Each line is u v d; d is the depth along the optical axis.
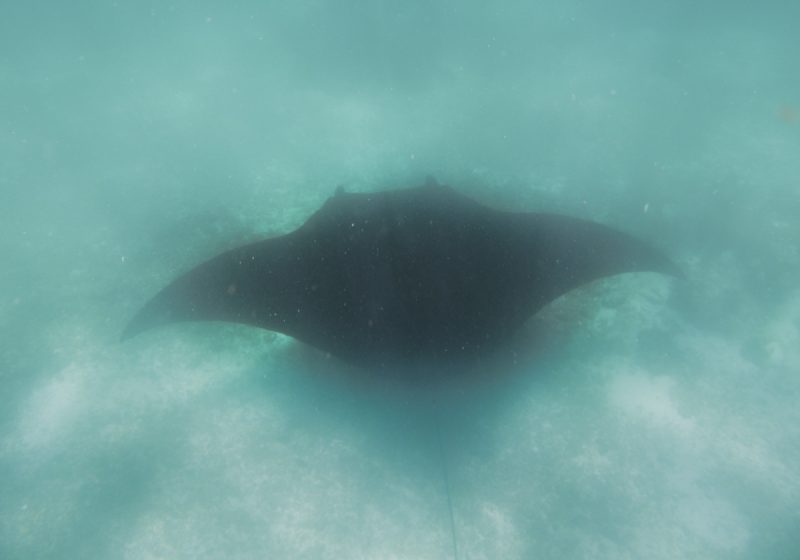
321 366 5.67
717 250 6.99
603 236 5.68
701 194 8.11
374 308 4.57
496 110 10.78
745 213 7.63
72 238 7.67
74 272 7.05
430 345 4.42
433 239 4.91
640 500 4.44
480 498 4.52
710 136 9.70
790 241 7.03
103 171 9.26
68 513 4.48
